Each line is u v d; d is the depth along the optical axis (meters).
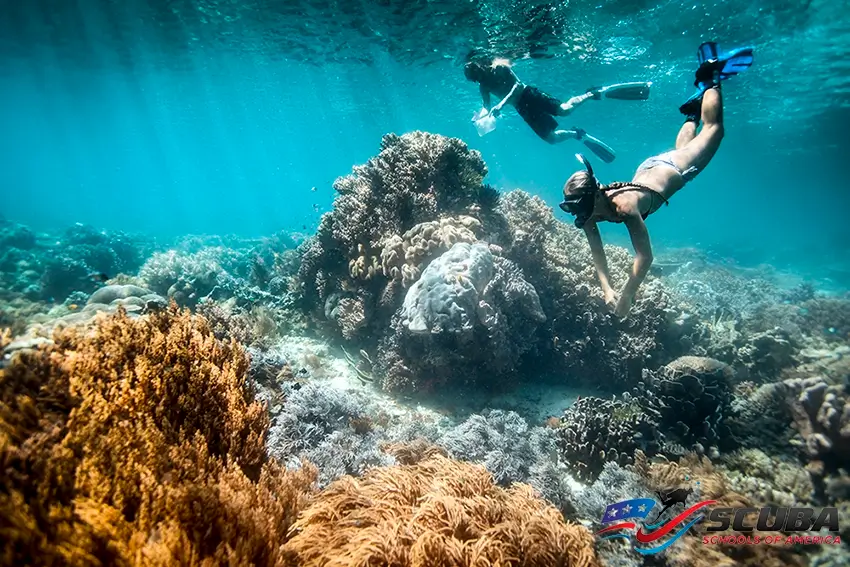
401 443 5.34
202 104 44.59
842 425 5.57
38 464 2.24
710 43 4.60
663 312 8.66
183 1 17.86
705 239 52.12
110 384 3.13
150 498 2.28
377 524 2.99
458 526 2.87
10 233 22.94
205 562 2.04
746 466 5.88
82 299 12.68
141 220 75.94
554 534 3.07
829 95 25.56
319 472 4.62
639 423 6.22
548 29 17.08
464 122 49.09
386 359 7.79
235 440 3.40
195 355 4.03
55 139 93.69
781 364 8.69
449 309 6.49
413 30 18.69
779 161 55.28
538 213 10.63
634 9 15.56
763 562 4.26
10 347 3.80
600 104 33.19
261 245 23.28
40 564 1.83
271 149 104.25
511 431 6.09
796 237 61.53
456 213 8.77
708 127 4.18
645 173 3.91
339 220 9.17
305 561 2.66
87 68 30.41
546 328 8.45
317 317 9.78
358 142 87.00
